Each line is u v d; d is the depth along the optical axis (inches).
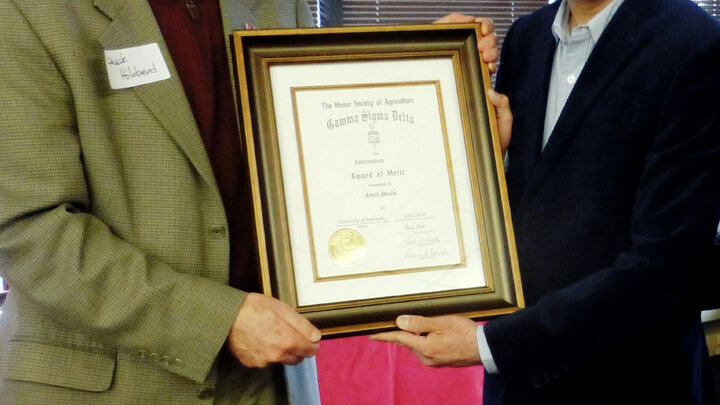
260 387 45.7
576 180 43.7
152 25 40.9
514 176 49.3
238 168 45.1
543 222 45.4
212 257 41.4
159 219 39.7
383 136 42.1
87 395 39.4
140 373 40.3
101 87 39.4
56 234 36.4
